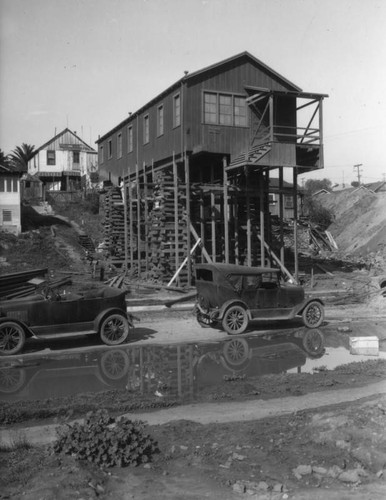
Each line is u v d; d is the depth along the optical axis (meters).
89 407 7.93
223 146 24.70
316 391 8.77
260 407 7.91
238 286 14.46
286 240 50.66
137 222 30.59
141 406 8.00
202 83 24.34
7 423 7.34
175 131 25.12
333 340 13.66
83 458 5.61
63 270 31.00
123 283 24.80
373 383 9.19
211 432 6.58
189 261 24.47
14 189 36.53
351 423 6.32
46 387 9.38
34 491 4.82
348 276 31.42
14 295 15.43
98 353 12.04
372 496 4.86
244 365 11.03
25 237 35.38
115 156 35.50
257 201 28.45
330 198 69.44
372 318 17.08
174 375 10.15
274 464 5.56
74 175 58.03
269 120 25.39
